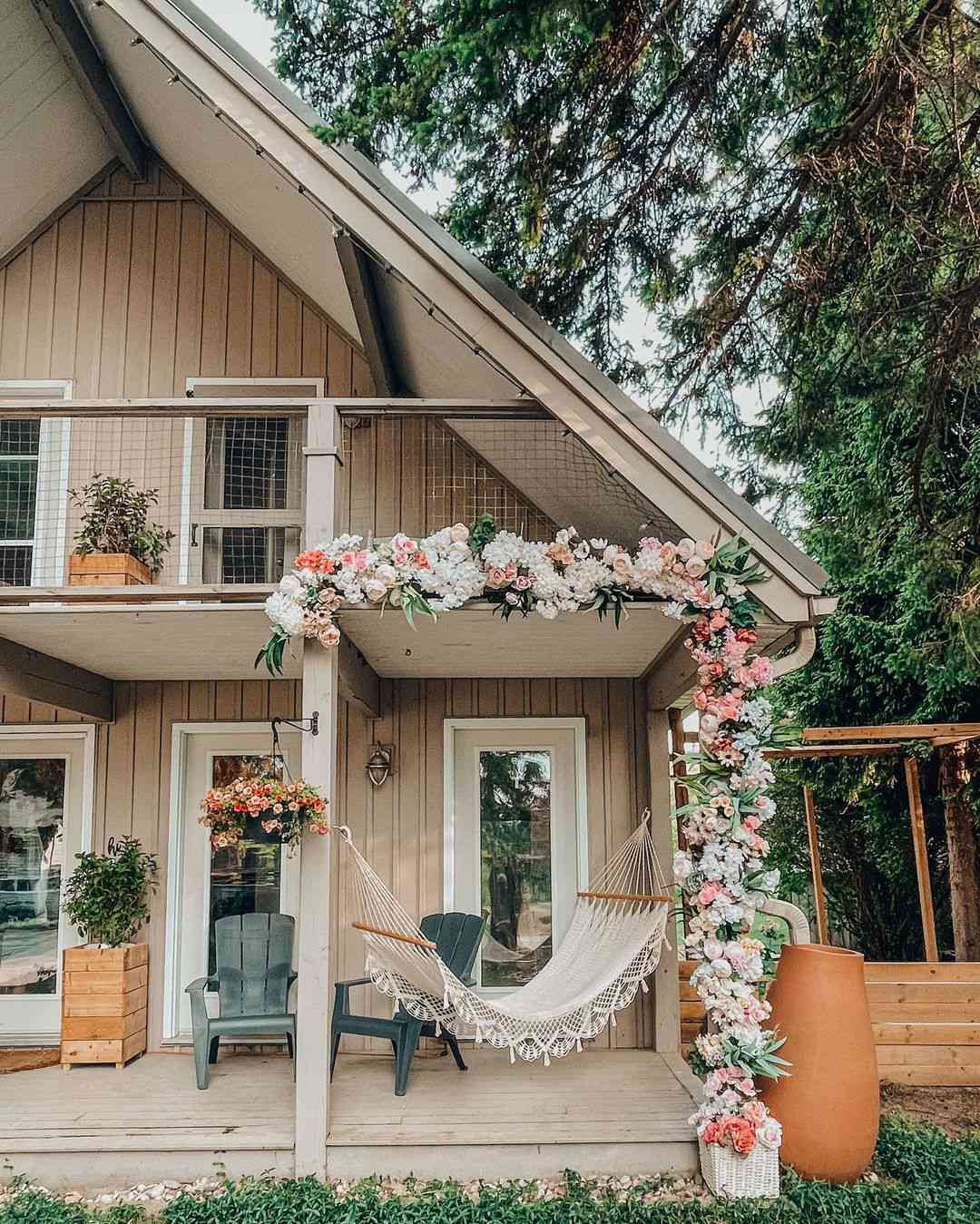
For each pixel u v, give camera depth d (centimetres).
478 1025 434
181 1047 614
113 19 543
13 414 485
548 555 454
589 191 719
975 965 623
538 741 665
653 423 464
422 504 652
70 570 564
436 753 651
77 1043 571
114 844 633
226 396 663
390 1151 437
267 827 429
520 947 646
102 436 660
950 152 562
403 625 493
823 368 695
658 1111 479
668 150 675
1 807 655
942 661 737
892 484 784
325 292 641
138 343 669
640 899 501
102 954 580
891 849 950
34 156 620
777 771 968
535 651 566
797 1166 422
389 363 647
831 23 512
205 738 660
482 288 466
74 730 652
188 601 486
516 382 469
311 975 438
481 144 631
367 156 599
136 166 670
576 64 591
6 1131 451
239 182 590
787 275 678
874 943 995
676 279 739
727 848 436
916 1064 612
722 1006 421
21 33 535
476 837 655
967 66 546
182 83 492
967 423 726
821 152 568
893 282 604
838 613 901
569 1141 441
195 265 678
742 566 452
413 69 505
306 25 609
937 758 890
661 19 554
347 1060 595
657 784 631
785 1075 420
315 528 466
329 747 449
